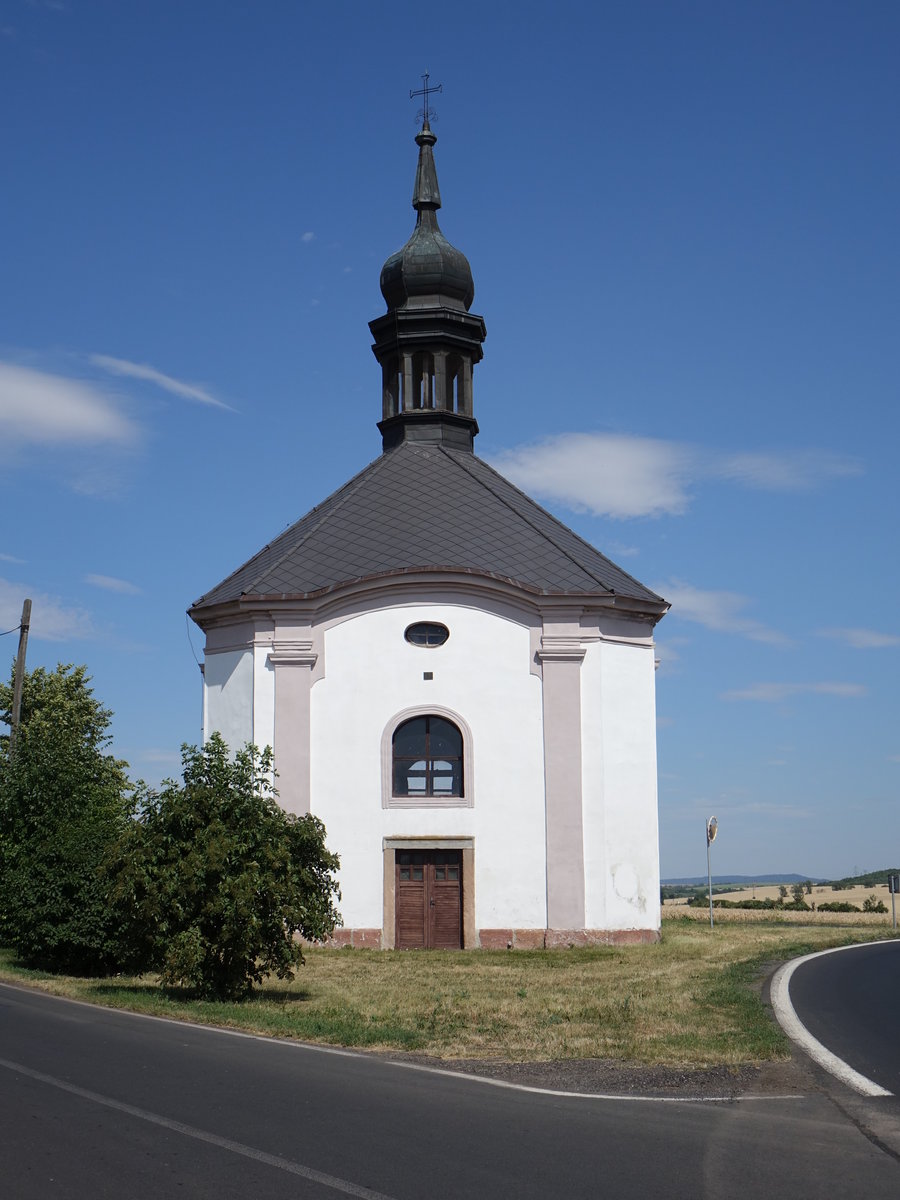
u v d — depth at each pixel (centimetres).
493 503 3553
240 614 3284
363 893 3125
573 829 3130
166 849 1998
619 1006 1872
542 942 3083
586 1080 1257
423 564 3272
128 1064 1288
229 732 3275
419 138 4134
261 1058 1355
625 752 3262
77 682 5097
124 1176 848
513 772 3169
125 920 2055
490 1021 1727
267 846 2000
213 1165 877
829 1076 1262
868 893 9800
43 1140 946
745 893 12519
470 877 3120
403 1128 1002
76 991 2039
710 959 2723
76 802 2941
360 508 3519
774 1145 961
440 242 3984
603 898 3138
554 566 3341
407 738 3222
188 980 1977
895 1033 1560
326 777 3175
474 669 3212
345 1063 1341
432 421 3847
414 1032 1612
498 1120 1039
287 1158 898
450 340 3888
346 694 3206
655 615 3397
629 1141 967
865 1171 888
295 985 2277
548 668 3200
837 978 2241
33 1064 1278
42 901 2348
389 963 2736
